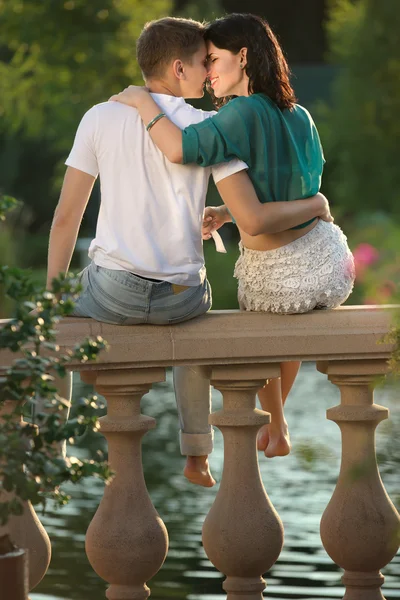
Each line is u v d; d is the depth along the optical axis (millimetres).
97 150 6188
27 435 5195
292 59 68188
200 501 11844
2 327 5367
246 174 6262
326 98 52906
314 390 19828
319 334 6113
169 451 14570
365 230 5520
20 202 5215
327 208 6531
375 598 6238
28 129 44812
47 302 5172
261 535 6020
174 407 18094
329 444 14195
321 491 12016
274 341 6062
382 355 6168
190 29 6414
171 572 9414
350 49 39500
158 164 6160
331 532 6203
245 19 6504
